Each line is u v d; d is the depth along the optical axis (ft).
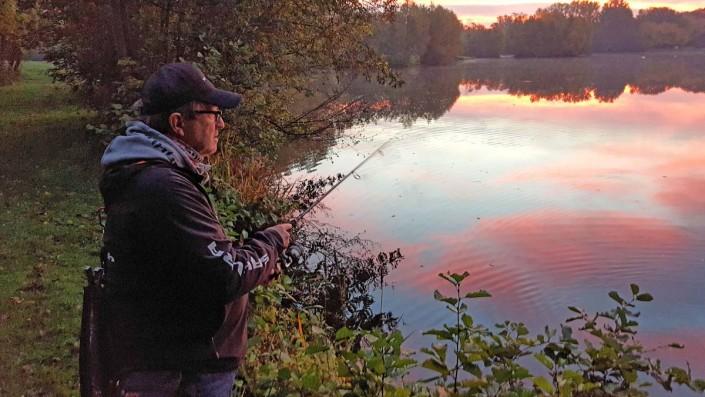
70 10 38.50
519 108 88.74
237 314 6.41
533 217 33.94
